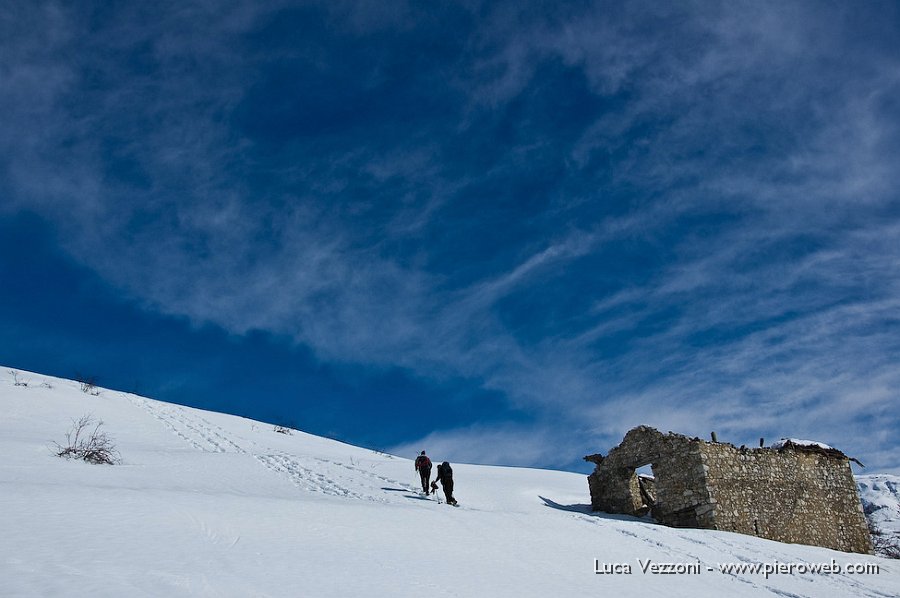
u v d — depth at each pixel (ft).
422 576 36.55
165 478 65.87
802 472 91.15
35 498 38.17
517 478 115.03
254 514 44.09
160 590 26.14
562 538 56.44
